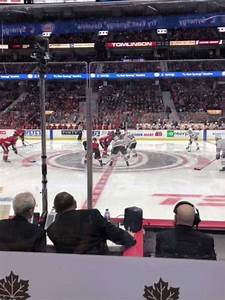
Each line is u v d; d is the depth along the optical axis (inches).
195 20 1311.5
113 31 1448.1
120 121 630.5
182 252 117.0
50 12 1352.1
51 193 432.1
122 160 669.9
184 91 778.8
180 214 120.1
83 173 556.7
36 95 642.2
